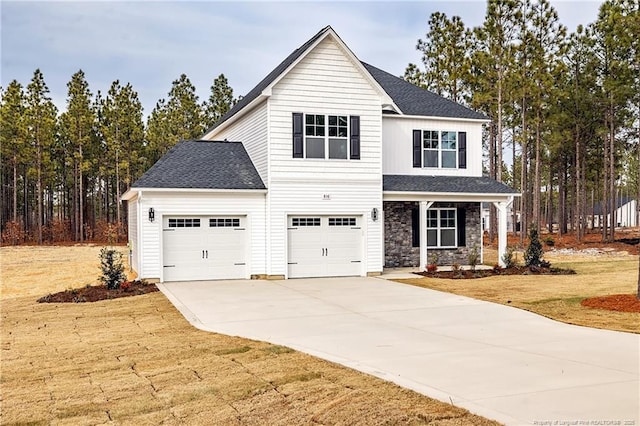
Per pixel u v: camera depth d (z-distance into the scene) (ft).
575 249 102.47
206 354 29.60
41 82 142.61
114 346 32.27
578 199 115.55
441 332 35.27
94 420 20.43
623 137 118.01
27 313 45.21
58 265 84.84
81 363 28.58
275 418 19.95
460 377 24.26
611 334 34.04
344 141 65.57
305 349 30.30
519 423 18.35
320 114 64.64
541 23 103.81
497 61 106.42
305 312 43.06
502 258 72.02
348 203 65.72
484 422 18.52
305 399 21.65
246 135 71.61
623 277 61.77
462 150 77.25
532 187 173.27
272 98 63.05
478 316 41.06
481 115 78.33
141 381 24.94
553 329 35.99
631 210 222.07
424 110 76.33
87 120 148.66
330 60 64.85
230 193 62.54
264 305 46.34
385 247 74.38
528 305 45.24
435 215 76.95
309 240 65.10
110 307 46.83
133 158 154.92
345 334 34.71
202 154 68.74
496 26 104.58
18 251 115.24
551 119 108.58
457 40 124.36
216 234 62.64
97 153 159.22
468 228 77.87
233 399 22.12
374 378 24.12
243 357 28.71
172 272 61.11
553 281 59.82
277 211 63.36
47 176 151.94
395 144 74.54
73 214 169.99
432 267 68.74
